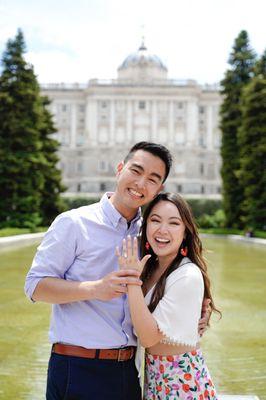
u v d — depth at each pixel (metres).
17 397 4.57
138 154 3.15
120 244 3.04
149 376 3.07
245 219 34.59
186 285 2.90
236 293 10.61
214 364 5.64
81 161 77.50
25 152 34.22
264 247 24.44
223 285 11.73
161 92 76.88
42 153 36.88
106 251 3.00
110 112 77.12
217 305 9.27
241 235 34.50
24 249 21.27
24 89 34.66
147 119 77.06
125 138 76.88
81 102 80.00
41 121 36.03
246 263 16.58
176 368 2.95
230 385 4.95
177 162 75.50
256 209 33.53
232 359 5.84
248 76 41.91
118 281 2.75
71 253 2.99
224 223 41.34
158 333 2.84
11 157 33.28
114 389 2.93
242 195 40.09
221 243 28.17
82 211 3.07
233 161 40.53
